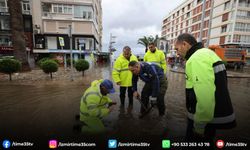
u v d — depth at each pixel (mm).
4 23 26203
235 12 35469
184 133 3039
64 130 3061
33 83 8305
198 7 48438
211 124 1763
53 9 27453
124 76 4617
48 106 4602
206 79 1500
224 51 24922
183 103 5230
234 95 7020
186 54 1914
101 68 21000
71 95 5926
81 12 28141
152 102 3637
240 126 3424
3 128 3150
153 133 3027
